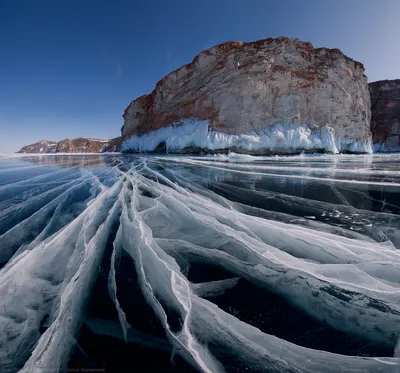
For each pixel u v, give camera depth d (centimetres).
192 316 145
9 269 187
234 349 126
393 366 113
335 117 1678
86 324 143
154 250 216
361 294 155
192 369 118
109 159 1328
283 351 124
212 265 206
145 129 2231
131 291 174
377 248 218
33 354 119
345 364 116
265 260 197
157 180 559
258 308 157
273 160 1148
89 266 198
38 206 368
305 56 1659
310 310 154
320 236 241
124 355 125
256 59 1545
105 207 355
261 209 343
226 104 1539
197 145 1516
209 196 412
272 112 1570
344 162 1011
